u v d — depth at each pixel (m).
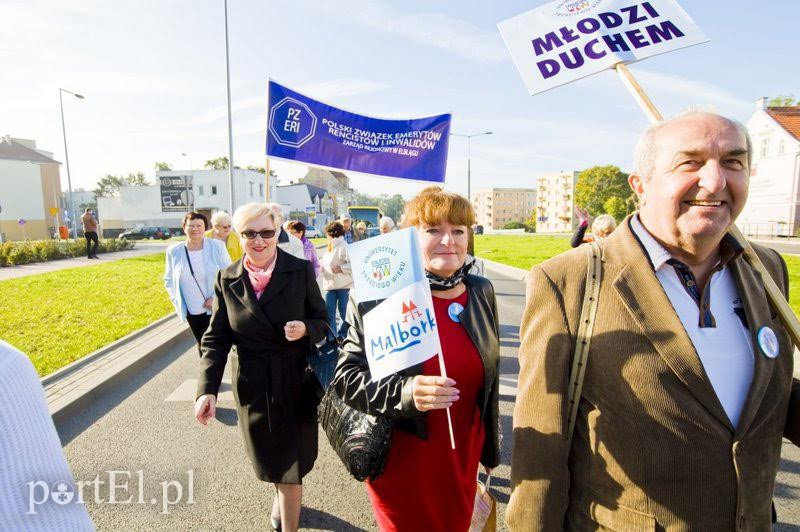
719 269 1.29
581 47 2.08
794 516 2.58
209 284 4.38
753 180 41.91
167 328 6.85
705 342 1.25
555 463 1.29
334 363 2.38
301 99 5.41
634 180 1.43
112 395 4.41
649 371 1.20
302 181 75.50
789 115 40.75
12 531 0.78
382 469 1.72
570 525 1.36
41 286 11.04
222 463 3.19
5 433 0.78
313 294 2.52
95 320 7.26
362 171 5.62
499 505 2.76
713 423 1.16
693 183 1.20
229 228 5.60
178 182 54.53
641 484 1.19
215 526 2.54
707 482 1.16
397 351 1.57
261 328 2.34
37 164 45.12
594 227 5.46
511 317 7.96
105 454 3.31
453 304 1.90
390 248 1.65
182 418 3.90
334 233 6.34
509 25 2.20
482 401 1.87
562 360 1.32
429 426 1.76
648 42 1.99
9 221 43.12
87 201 81.06
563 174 103.62
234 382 2.40
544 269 1.43
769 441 1.23
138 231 42.56
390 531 1.81
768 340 1.24
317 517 2.67
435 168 5.73
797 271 11.98
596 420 1.28
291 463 2.30
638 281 1.27
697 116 1.23
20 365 0.83
